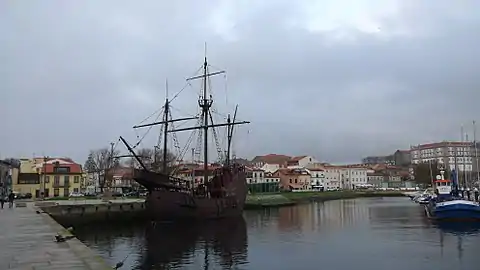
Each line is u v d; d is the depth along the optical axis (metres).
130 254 38.31
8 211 48.59
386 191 187.50
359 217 72.19
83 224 63.56
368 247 38.66
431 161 190.88
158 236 50.69
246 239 46.44
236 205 73.00
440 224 56.00
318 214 81.88
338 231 52.03
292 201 127.81
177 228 58.25
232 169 75.00
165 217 60.16
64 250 19.62
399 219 65.81
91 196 107.50
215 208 66.50
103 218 66.00
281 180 198.25
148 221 65.44
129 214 68.88
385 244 40.16
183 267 31.94
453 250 36.28
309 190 192.50
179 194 61.19
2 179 101.50
